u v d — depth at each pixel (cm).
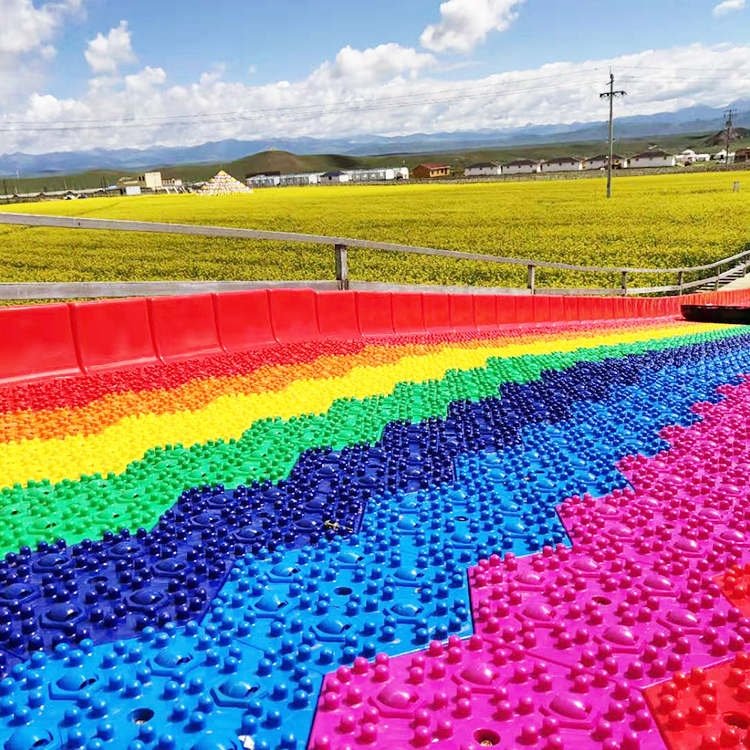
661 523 384
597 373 805
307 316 970
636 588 309
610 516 391
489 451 512
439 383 736
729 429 572
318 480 443
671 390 725
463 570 325
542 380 762
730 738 212
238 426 560
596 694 238
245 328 874
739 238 3641
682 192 6134
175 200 6700
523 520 385
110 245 3338
